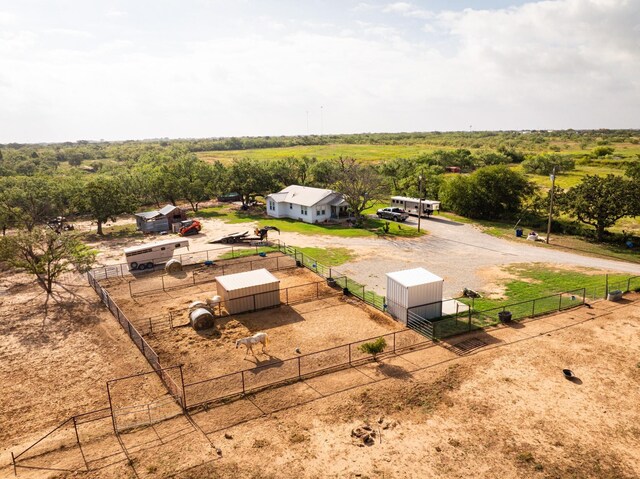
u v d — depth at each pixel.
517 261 41.28
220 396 19.69
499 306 29.83
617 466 15.30
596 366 21.88
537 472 14.99
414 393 19.61
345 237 51.72
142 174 79.94
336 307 30.31
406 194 78.06
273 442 16.52
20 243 33.69
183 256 43.34
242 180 72.88
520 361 22.39
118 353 24.19
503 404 18.81
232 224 60.56
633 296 31.34
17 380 21.64
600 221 48.75
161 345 24.92
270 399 19.41
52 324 28.19
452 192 66.50
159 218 56.88
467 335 25.52
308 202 61.00
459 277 36.47
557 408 18.55
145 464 15.45
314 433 17.02
